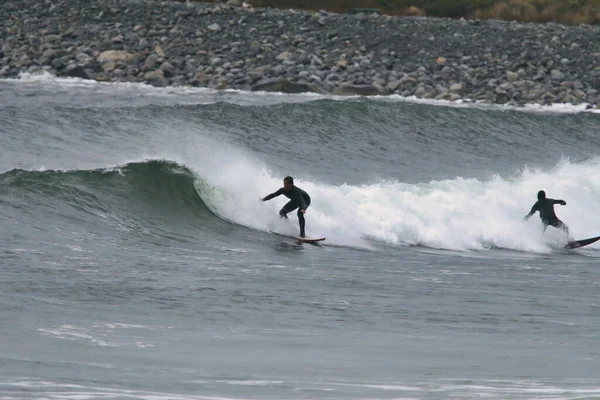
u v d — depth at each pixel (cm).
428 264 6203
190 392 2784
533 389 2995
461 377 3161
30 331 3491
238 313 4188
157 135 9600
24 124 9106
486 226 7481
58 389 2709
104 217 6297
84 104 12094
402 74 16075
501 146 12106
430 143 11719
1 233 5409
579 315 4628
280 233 6856
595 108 15425
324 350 3550
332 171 9544
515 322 4359
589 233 8100
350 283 5200
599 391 2988
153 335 3619
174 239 6212
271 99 13912
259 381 2984
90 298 4178
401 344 3738
